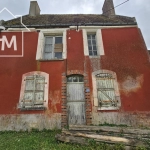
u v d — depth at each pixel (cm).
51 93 685
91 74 723
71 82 735
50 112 653
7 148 398
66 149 378
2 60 756
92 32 855
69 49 788
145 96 674
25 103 665
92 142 404
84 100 699
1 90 686
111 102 669
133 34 834
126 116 641
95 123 630
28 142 451
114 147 376
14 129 626
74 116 673
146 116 639
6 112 650
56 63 748
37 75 720
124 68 736
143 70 729
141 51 779
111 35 830
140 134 426
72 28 849
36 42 808
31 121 638
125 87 695
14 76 718
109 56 767
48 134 561
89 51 814
